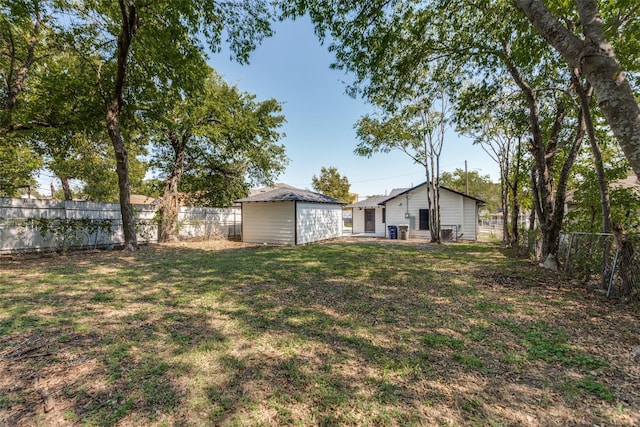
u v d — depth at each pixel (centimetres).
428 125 1270
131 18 750
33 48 821
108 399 193
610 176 611
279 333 304
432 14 541
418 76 688
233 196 1792
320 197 1526
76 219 934
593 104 611
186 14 672
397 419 175
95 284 504
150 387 207
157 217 1241
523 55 534
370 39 531
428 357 254
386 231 1759
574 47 260
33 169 1511
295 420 175
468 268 671
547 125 759
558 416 179
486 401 193
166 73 902
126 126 1034
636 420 174
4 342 276
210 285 504
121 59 820
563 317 351
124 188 952
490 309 381
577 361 245
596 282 509
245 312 367
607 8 416
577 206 714
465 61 657
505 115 802
